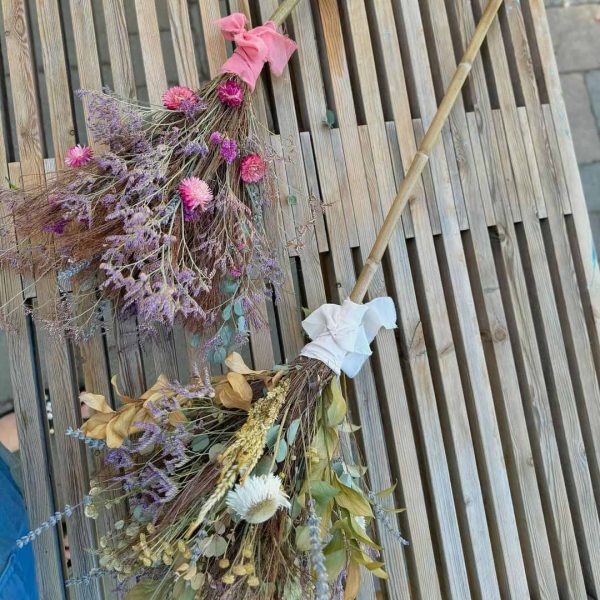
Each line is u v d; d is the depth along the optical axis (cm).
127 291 88
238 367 90
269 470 80
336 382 92
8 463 124
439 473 112
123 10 110
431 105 121
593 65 179
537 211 125
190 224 95
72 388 104
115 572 87
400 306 115
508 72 126
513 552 115
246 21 109
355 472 94
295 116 113
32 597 104
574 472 121
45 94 151
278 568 79
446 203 120
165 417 84
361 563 82
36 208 91
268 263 100
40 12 108
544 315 123
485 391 117
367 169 116
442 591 118
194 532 79
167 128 96
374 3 120
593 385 124
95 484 87
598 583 119
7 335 103
